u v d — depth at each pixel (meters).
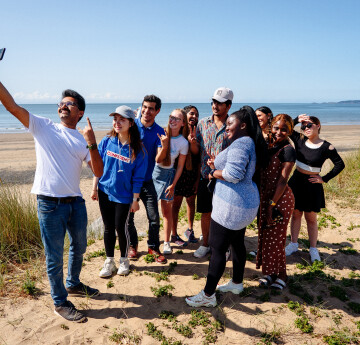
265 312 3.11
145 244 4.71
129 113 3.24
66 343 2.65
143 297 3.34
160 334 2.78
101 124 44.28
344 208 6.30
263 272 3.53
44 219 2.70
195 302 3.16
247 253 4.42
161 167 4.06
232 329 2.87
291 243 4.43
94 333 2.78
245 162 2.67
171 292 3.43
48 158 2.67
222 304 3.23
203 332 2.83
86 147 2.81
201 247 4.27
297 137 4.19
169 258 4.23
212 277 3.04
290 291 3.50
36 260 4.02
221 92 3.57
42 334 2.75
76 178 2.82
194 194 4.50
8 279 3.60
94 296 3.32
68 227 2.95
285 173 3.11
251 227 5.38
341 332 2.83
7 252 4.15
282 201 3.29
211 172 3.46
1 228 4.20
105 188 3.47
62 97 2.79
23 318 2.95
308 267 4.00
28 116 2.59
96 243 4.74
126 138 3.37
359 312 3.18
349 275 3.86
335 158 3.80
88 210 6.83
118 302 3.24
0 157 13.88
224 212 2.82
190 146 4.12
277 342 2.73
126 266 3.75
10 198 4.53
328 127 37.97
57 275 2.88
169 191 4.01
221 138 3.69
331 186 7.34
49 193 2.66
